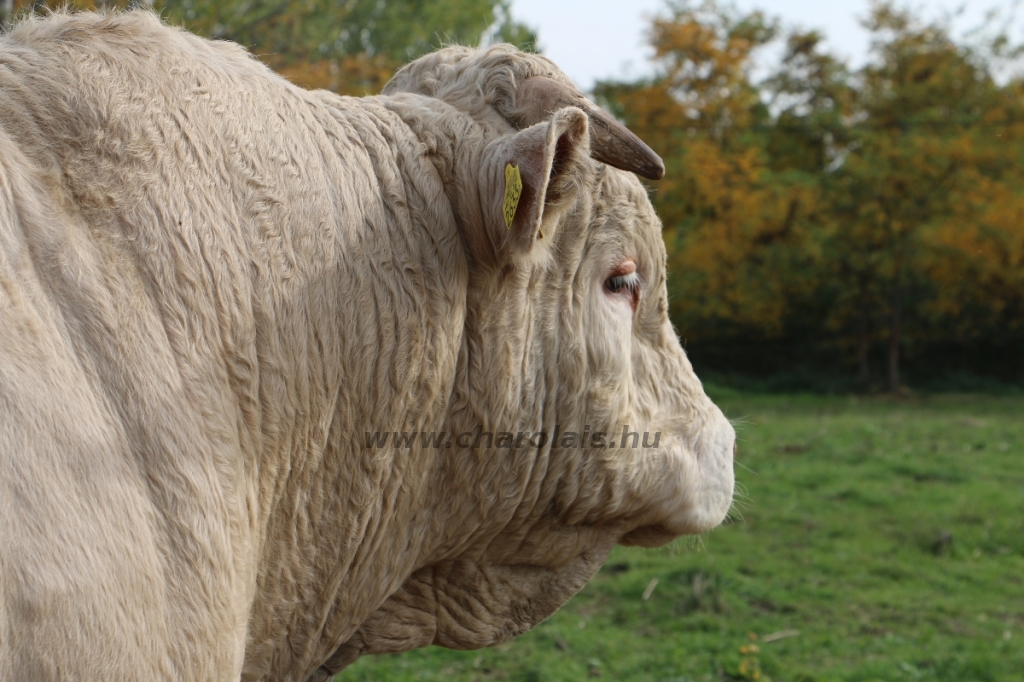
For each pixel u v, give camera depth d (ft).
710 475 8.88
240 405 5.61
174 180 5.49
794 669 20.38
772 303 78.89
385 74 39.78
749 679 19.84
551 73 7.70
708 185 75.25
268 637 6.53
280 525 6.23
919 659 21.20
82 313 4.89
